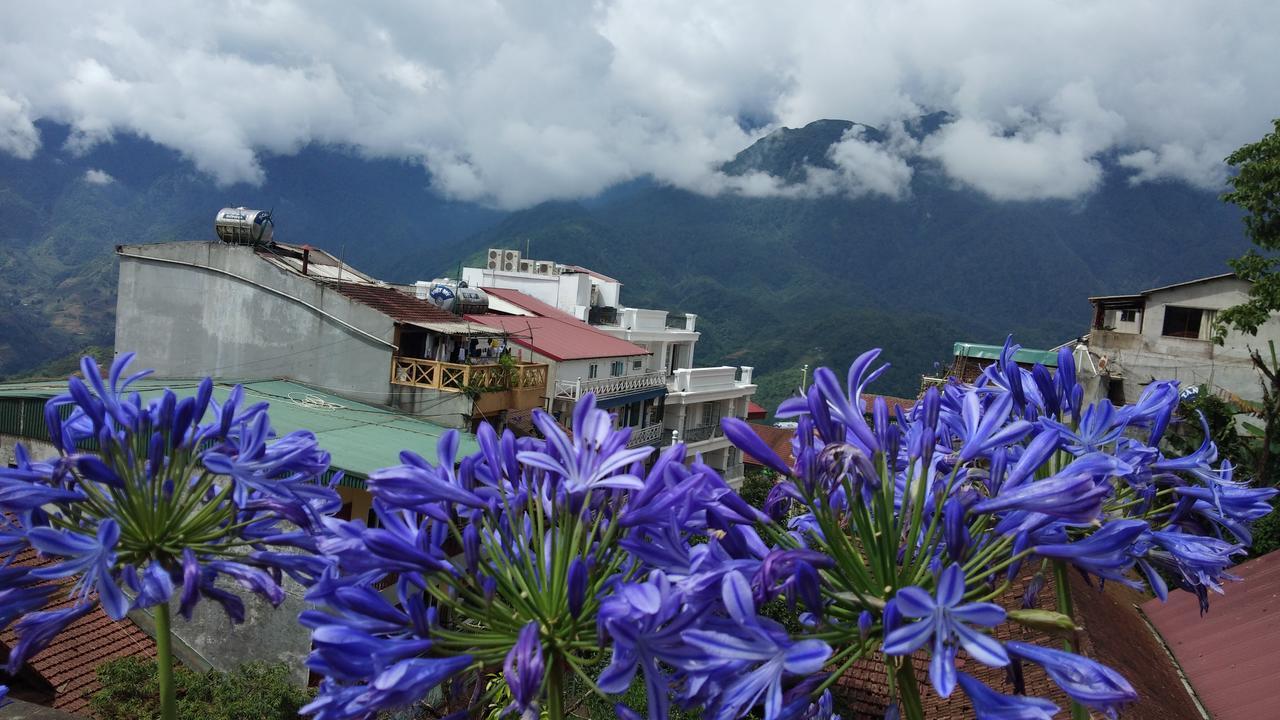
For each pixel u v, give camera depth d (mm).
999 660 2164
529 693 2293
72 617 3168
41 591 3127
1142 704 8148
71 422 3311
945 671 2178
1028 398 3371
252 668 12922
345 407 19969
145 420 3273
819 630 2584
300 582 3281
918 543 2967
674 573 2631
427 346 23031
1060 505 2564
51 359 155375
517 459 2910
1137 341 30156
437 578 2713
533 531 2820
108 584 2891
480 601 2682
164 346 22625
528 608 2693
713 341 139625
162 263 22625
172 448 3262
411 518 2883
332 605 2607
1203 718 9258
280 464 3311
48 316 181750
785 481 2906
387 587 12594
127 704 11375
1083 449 3186
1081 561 2578
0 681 11414
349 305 21484
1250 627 10672
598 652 2605
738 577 2375
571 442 2854
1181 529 3270
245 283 22156
